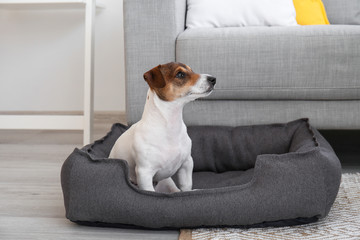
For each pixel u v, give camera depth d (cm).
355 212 132
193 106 189
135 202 121
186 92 132
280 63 177
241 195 121
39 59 310
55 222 133
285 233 120
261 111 186
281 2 209
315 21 230
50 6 258
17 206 147
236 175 175
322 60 175
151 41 191
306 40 176
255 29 183
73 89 310
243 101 187
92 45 236
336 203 140
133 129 144
